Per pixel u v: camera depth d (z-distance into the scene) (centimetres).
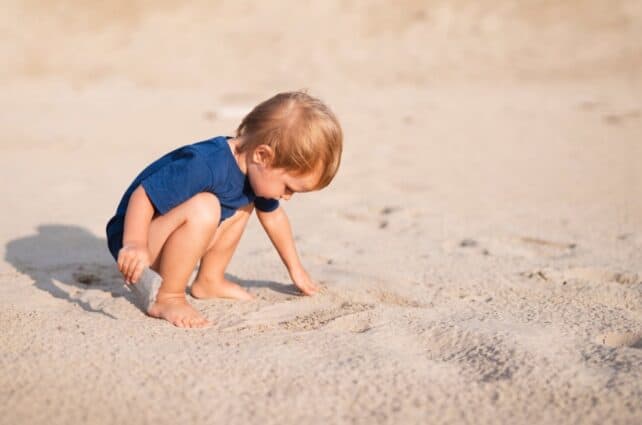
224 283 272
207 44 1579
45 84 1302
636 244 360
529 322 244
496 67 1378
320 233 386
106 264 320
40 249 346
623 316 252
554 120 866
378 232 391
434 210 447
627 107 948
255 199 264
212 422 175
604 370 203
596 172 572
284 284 293
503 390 191
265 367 204
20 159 640
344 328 243
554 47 1468
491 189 514
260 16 1714
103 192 503
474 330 232
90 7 1761
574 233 384
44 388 190
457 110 973
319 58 1486
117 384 192
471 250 351
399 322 243
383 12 1709
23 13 1727
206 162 235
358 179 555
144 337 226
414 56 1478
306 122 230
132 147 717
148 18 1711
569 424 176
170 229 240
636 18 1564
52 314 245
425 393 190
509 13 1655
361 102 1072
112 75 1388
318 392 190
